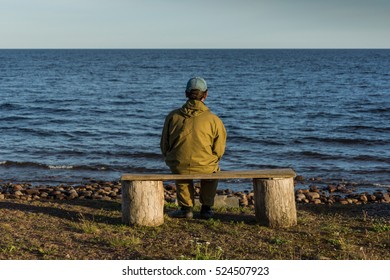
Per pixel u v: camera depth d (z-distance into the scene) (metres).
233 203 8.48
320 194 12.35
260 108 34.84
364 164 16.73
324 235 6.33
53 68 97.56
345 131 24.48
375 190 13.35
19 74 76.06
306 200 11.22
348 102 38.59
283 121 28.27
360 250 5.76
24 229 6.48
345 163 16.92
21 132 22.81
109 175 14.84
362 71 88.50
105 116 29.56
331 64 122.00
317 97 42.78
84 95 43.66
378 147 20.09
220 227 6.65
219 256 5.45
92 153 17.95
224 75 76.62
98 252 5.61
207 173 6.63
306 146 20.19
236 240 6.10
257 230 6.52
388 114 31.31
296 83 59.91
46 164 16.00
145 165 16.22
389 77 71.00
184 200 6.98
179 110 6.70
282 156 18.14
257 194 6.73
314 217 7.70
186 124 6.56
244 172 6.67
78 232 6.39
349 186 13.72
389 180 14.48
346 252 5.67
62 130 23.55
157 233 6.35
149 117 29.47
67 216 7.35
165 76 73.56
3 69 91.62
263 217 6.68
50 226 6.68
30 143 19.97
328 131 24.44
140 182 6.59
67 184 13.55
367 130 24.83
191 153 6.57
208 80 64.88
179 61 145.50
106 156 17.50
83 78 68.00
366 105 36.44
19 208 7.87
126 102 38.09
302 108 34.75
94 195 11.17
